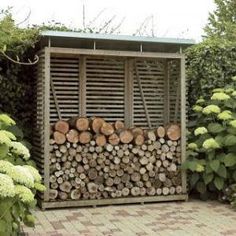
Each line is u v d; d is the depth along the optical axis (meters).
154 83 6.39
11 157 3.74
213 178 5.68
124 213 5.16
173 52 6.04
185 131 5.80
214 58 6.46
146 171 5.71
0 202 2.98
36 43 5.62
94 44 5.43
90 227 4.54
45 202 5.30
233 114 5.82
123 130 5.62
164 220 4.82
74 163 5.47
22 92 6.12
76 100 6.05
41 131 5.41
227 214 5.08
